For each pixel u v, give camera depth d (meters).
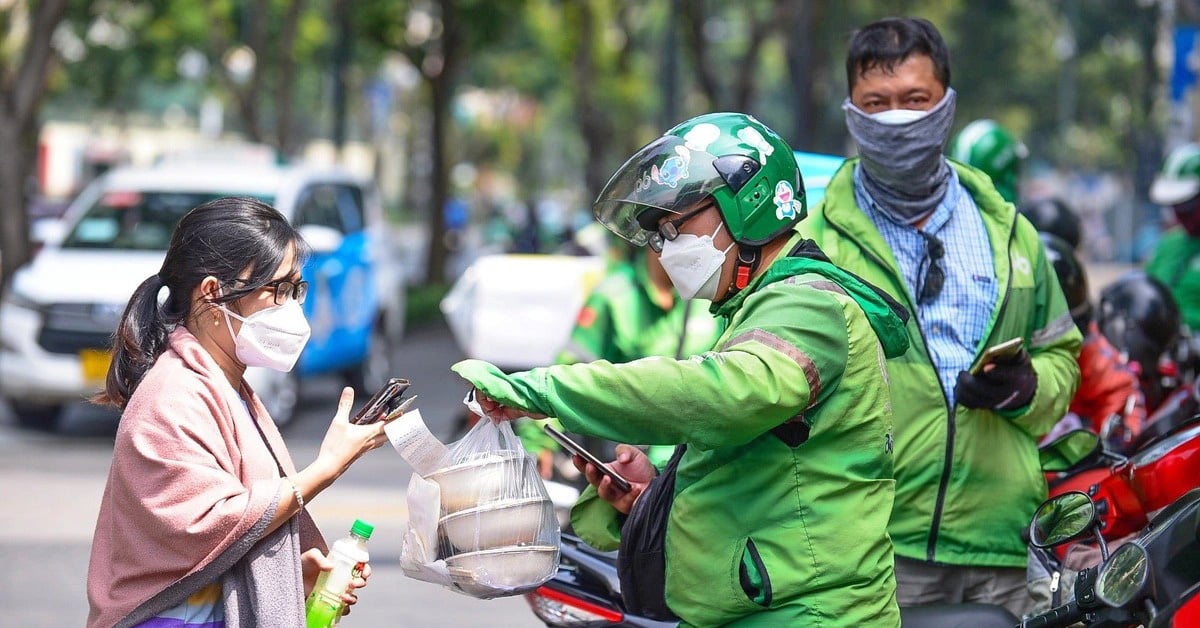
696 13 40.12
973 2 58.34
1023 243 6.48
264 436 5.09
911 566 6.19
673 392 4.57
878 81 6.37
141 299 4.95
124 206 18.98
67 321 17.27
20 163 21.78
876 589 4.80
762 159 4.91
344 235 21.14
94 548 4.86
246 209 4.97
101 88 44.41
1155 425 7.77
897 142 6.26
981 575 6.28
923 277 6.34
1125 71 66.44
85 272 17.52
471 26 38.91
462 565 4.88
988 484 6.20
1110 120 70.69
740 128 4.95
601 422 4.64
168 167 20.12
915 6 48.59
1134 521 5.75
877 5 46.22
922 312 6.31
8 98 21.78
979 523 6.21
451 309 14.07
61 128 77.25
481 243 59.91
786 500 4.76
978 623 5.36
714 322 8.30
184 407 4.74
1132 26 58.69
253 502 4.68
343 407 4.96
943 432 6.16
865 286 4.88
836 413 4.75
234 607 4.77
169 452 4.69
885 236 6.46
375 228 22.70
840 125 47.09
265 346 4.94
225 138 66.69
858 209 6.46
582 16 41.09
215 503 4.65
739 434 4.62
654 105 70.12
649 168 4.93
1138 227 50.66
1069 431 6.67
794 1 34.00
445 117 41.03
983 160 9.97
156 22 39.06
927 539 6.18
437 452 4.90
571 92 55.88
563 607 6.65
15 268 21.78
